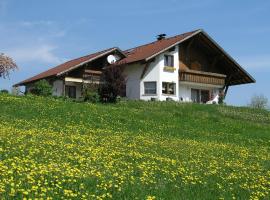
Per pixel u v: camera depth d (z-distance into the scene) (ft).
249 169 66.64
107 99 157.07
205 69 200.54
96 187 43.42
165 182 49.88
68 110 110.32
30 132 72.79
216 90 200.85
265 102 261.24
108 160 57.21
